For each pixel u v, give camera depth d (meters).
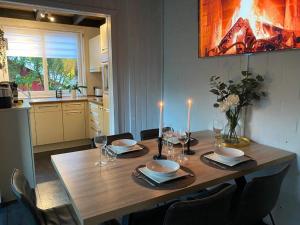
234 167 1.58
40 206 2.50
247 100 2.11
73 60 4.98
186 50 2.95
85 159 1.74
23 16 4.25
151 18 3.24
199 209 1.17
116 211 1.12
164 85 3.44
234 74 2.36
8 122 2.46
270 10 1.96
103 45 3.56
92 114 4.47
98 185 1.34
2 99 2.43
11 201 2.56
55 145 4.48
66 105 4.45
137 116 3.35
